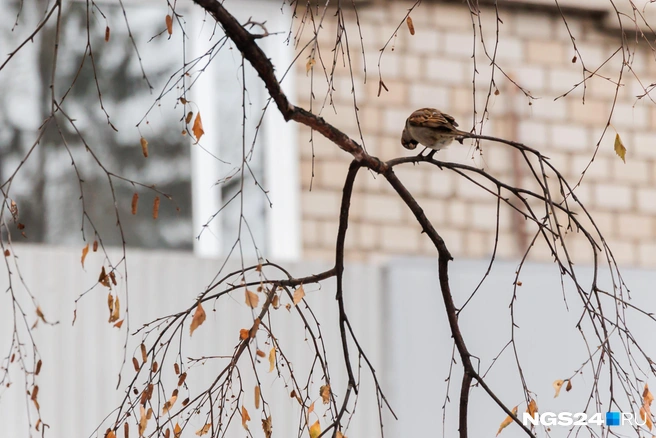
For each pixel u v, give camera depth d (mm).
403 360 11922
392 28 14695
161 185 13617
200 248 13680
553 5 15492
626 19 15617
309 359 11711
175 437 6258
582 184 15359
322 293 11883
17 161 13180
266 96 14164
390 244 14328
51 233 13148
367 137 14375
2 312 10984
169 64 13852
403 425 11797
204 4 5703
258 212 13953
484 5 15305
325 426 11617
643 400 6852
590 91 15578
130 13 13789
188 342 11414
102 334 11250
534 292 12336
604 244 6477
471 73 15039
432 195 14578
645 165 15719
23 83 13367
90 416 11094
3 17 13391
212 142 13867
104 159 13461
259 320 5934
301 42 14203
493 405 11977
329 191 14219
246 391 11461
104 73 13602
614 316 12461
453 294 12141
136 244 13438
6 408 10852
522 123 15141
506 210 14891
